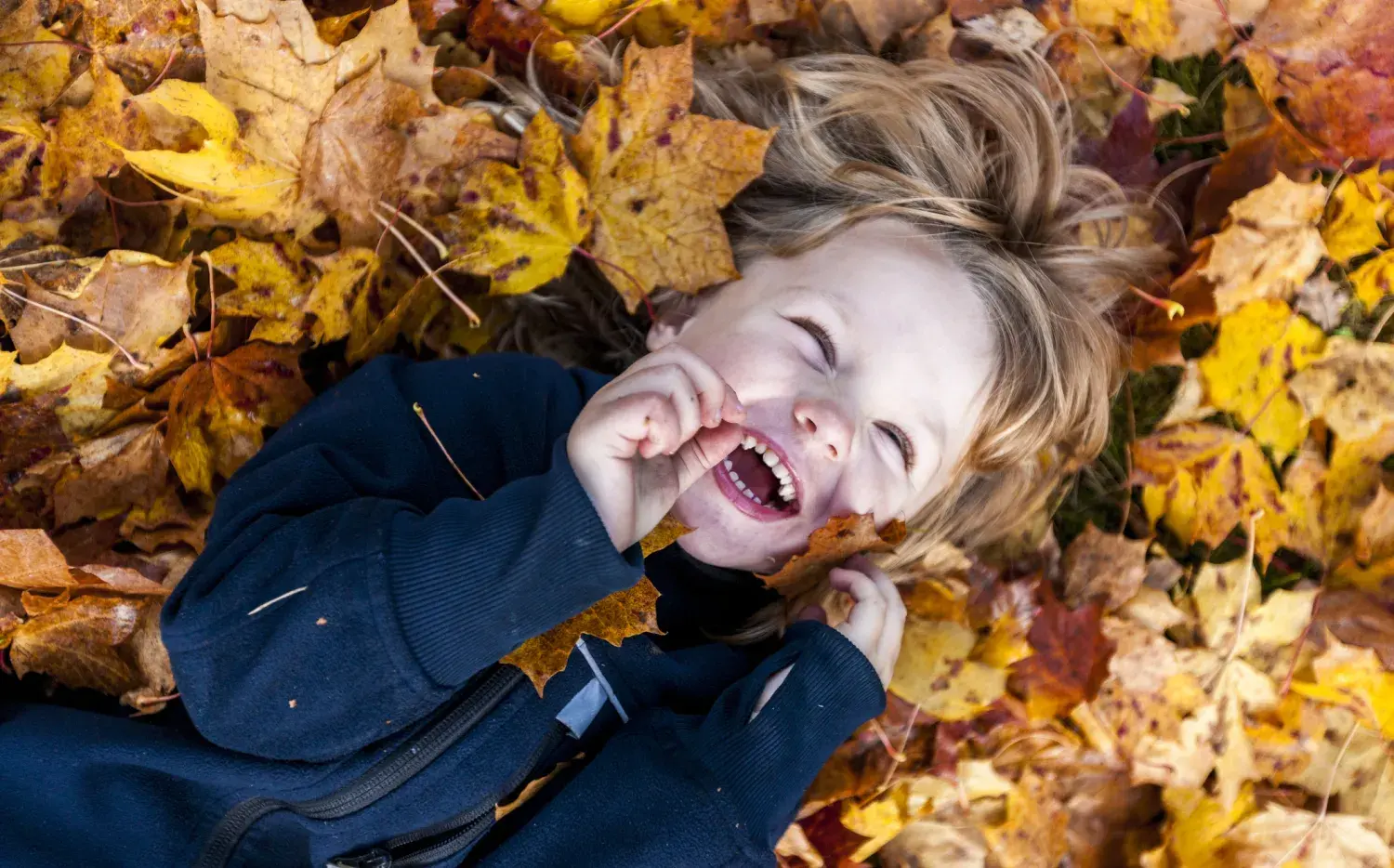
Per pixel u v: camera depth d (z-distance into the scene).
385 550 1.10
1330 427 1.74
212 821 1.28
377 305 1.48
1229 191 1.77
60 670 1.35
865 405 1.40
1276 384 1.73
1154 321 1.76
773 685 1.34
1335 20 1.64
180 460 1.36
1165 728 1.68
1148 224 1.80
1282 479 1.75
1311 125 1.71
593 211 1.46
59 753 1.25
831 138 1.65
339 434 1.30
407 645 1.09
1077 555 1.74
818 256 1.49
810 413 1.30
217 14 1.23
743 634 1.57
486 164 1.44
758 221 1.58
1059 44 1.78
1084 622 1.67
